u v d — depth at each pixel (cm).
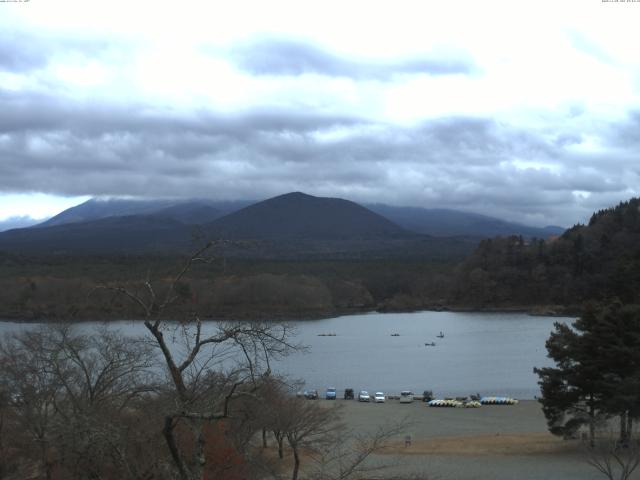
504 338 16225
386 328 18862
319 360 12512
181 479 1345
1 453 2627
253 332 1450
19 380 2762
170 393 1650
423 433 5947
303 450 3662
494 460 4350
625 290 14162
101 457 1622
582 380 4438
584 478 3741
